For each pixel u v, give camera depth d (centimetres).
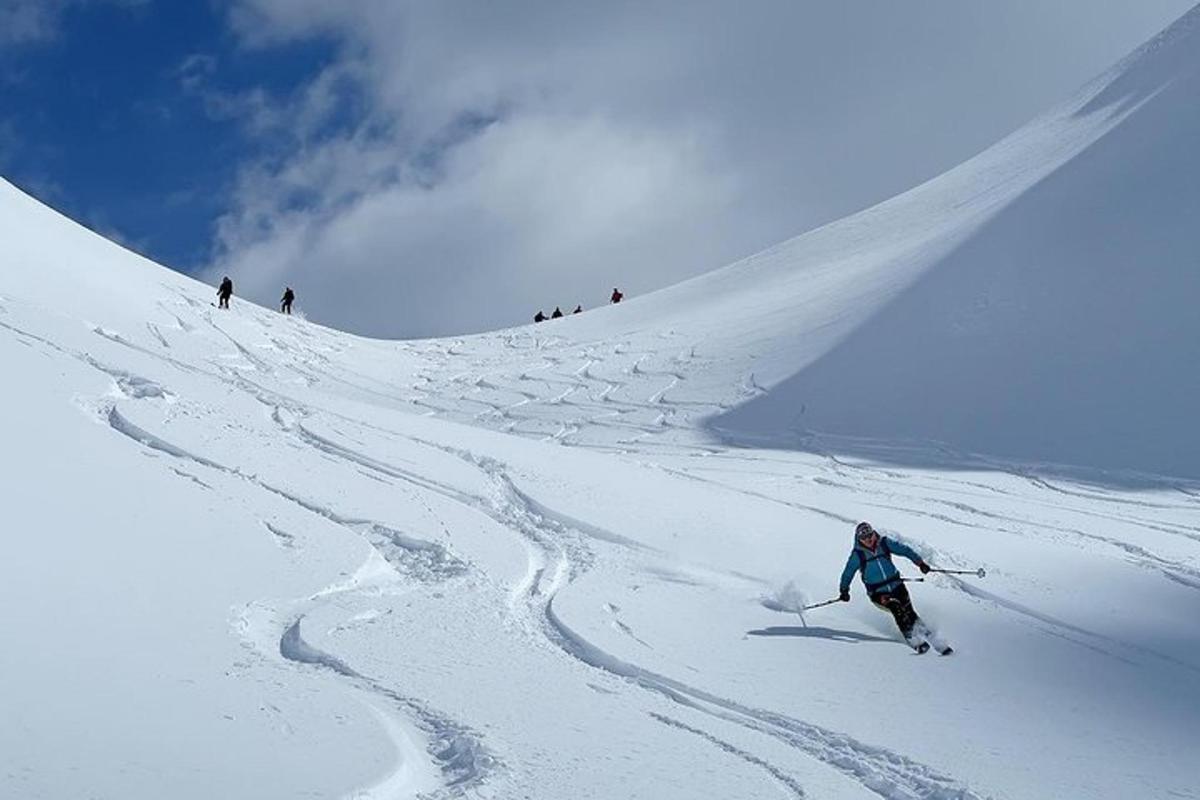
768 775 698
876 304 3938
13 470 1133
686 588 1262
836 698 891
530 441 2292
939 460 2680
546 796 617
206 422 1728
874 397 3189
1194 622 1234
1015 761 768
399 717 736
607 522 1518
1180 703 944
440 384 4253
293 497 1409
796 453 2819
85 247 3981
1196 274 3203
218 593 955
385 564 1195
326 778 590
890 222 5859
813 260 5741
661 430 3241
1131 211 3659
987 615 1215
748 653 1012
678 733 767
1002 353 3191
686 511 1650
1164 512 2138
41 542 942
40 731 598
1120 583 1395
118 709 649
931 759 760
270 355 3931
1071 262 3541
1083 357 3033
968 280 3716
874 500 2091
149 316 3500
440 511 1480
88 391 1688
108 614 826
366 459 1738
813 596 1257
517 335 5484
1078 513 2064
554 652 972
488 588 1163
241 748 618
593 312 5978
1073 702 928
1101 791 720
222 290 4275
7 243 3303
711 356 4119
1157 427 2656
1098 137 4503
